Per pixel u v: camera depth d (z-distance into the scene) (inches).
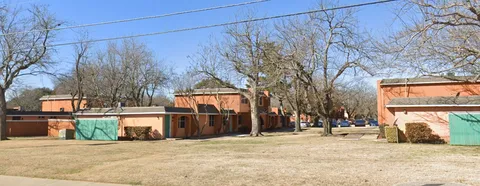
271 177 374.9
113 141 1099.3
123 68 1752.0
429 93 1059.9
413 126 835.4
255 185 336.8
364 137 1064.8
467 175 375.6
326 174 388.8
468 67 658.8
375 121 2637.8
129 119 1269.7
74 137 1264.8
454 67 620.7
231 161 514.0
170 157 586.9
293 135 1332.4
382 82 1123.9
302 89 1562.5
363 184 333.1
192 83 1398.9
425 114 858.1
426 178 359.6
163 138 1203.2
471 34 593.0
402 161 498.6
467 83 1014.4
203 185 341.7
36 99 2564.0
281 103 2233.0
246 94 1363.2
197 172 413.4
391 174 384.5
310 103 1202.0
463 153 598.9
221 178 373.7
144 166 470.6
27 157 601.3
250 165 467.2
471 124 777.6
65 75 1336.1
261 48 1148.5
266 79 1279.5
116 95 1769.2
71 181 370.9
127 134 1198.3
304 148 730.8
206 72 1320.1
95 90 1726.1
